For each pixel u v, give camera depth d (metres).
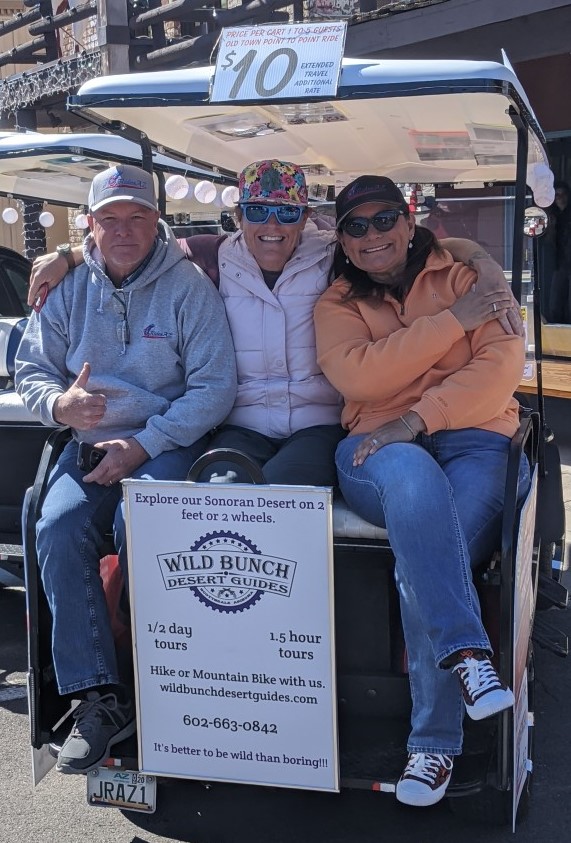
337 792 2.58
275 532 2.32
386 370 2.79
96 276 3.01
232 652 2.42
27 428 3.69
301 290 3.10
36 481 2.74
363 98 2.49
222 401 2.94
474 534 2.59
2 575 4.75
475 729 2.61
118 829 2.70
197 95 2.67
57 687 2.64
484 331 2.86
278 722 2.43
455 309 2.82
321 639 2.34
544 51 6.22
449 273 2.96
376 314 2.96
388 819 2.73
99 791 2.61
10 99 9.39
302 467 2.79
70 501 2.67
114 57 7.76
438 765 2.35
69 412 2.79
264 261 3.06
